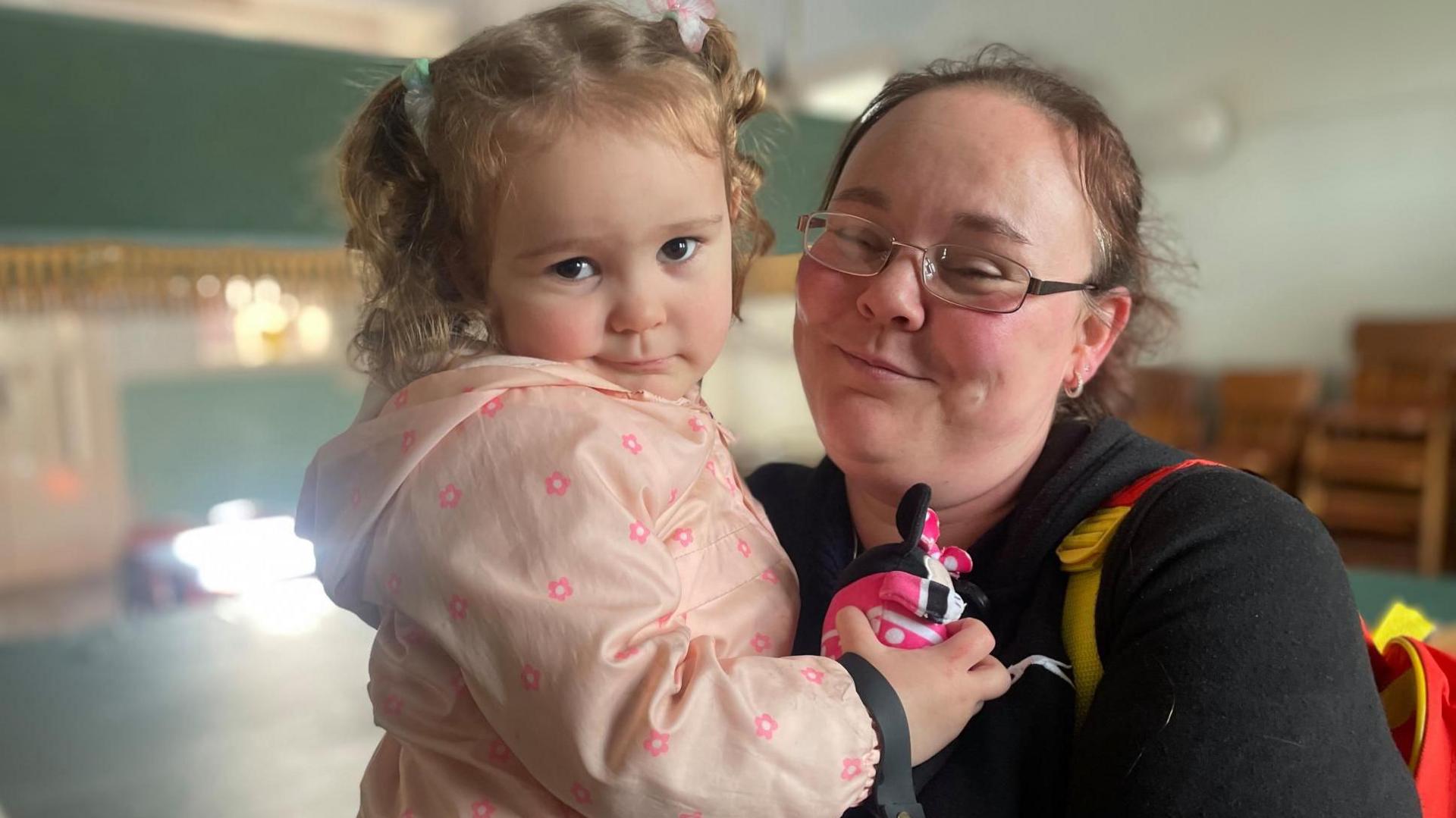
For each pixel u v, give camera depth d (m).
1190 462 0.83
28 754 2.27
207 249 1.97
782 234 1.16
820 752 0.64
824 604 0.89
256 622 3.14
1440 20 4.76
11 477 4.95
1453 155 4.85
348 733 2.35
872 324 0.85
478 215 0.73
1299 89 5.26
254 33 2.00
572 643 0.63
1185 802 0.65
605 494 0.67
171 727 2.40
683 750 0.62
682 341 0.76
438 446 0.69
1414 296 5.06
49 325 4.90
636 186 0.70
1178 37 5.55
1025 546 0.84
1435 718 0.80
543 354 0.74
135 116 1.81
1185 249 1.78
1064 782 0.76
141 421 5.23
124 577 4.28
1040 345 0.84
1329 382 5.38
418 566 0.67
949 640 0.74
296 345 5.34
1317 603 0.70
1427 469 4.59
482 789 0.71
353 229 0.84
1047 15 5.18
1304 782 0.64
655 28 0.78
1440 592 3.51
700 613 0.75
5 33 1.70
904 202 0.85
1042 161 0.84
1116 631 0.76
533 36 0.74
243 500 5.49
